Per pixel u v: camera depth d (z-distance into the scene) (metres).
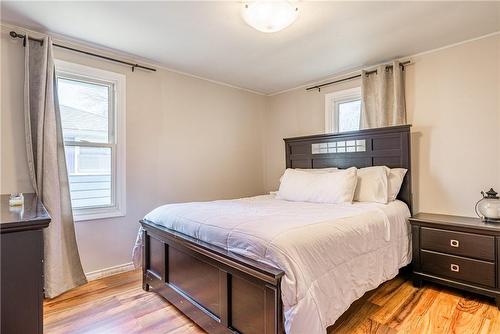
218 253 1.59
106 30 2.36
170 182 3.28
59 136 2.44
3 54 2.25
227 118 3.90
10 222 1.07
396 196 2.73
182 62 3.08
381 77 3.00
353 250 1.76
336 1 1.94
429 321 1.86
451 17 2.17
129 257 2.93
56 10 2.04
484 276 2.10
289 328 1.24
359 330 1.76
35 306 1.12
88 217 2.66
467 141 2.57
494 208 2.24
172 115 3.30
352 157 3.19
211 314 1.69
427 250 2.38
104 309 2.08
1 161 2.24
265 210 2.17
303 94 3.94
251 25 2.10
